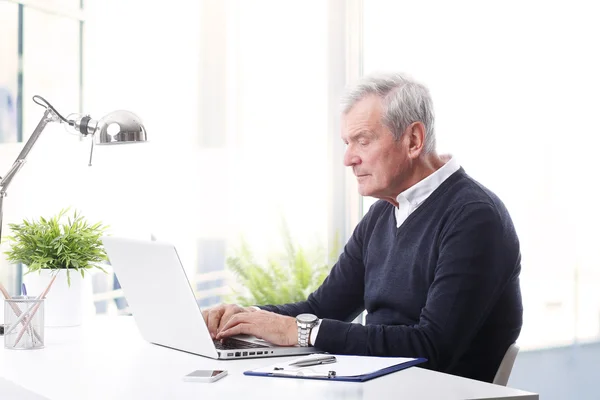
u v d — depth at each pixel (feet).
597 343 8.59
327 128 11.54
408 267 6.06
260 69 10.98
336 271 6.94
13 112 9.21
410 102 6.05
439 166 6.28
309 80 11.38
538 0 9.12
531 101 9.17
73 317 6.43
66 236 6.52
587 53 8.67
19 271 9.18
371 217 6.80
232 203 10.75
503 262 5.65
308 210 11.37
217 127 10.64
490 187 9.52
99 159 9.78
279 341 5.23
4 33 9.11
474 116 9.72
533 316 9.09
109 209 9.85
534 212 9.11
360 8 11.41
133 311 5.59
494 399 3.84
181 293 4.93
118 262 5.54
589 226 8.66
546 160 9.02
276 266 10.94
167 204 10.27
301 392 3.90
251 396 3.81
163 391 3.93
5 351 5.22
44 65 9.42
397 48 10.84
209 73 10.57
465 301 5.42
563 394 8.84
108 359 4.91
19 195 9.23
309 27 11.36
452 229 5.67
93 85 9.77
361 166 6.21
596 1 8.58
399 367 4.55
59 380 4.21
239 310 5.80
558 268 8.91
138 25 10.07
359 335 5.18
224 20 10.69
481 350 5.88
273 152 11.09
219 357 4.90
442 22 10.19
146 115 10.11
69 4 9.57
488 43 9.63
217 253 10.64
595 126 8.59
